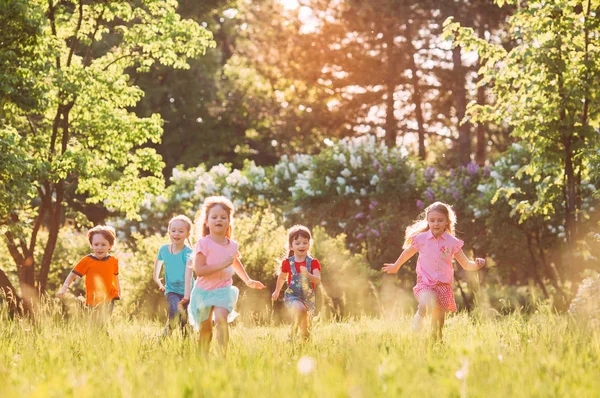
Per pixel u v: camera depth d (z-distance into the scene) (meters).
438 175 27.44
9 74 15.57
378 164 26.14
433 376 3.54
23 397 3.30
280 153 43.69
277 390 3.30
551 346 4.94
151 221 27.80
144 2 19.23
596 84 14.51
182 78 40.91
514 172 21.45
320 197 26.11
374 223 24.67
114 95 18.69
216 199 6.96
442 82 36.53
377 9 35.50
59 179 17.58
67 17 18.94
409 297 18.50
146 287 17.25
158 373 3.67
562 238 21.23
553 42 14.38
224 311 6.62
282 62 39.84
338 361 4.38
